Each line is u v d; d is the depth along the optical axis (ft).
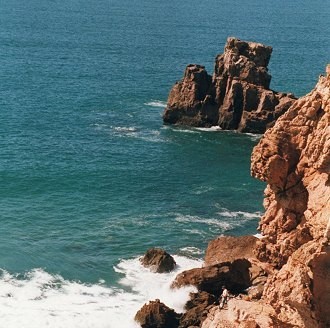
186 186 310.45
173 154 362.74
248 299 158.10
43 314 192.03
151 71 607.78
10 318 188.44
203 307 190.19
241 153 371.35
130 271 221.87
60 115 427.74
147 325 185.16
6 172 309.22
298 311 135.33
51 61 623.77
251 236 226.58
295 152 172.55
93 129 401.08
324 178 160.66
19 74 547.49
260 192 305.53
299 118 171.32
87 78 553.64
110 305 199.11
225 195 299.58
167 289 206.49
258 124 403.95
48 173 312.91
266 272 191.01
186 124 417.28
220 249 222.48
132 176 319.68
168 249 241.14
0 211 265.75
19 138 368.89
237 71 411.13
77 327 186.19
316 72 613.11
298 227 172.24
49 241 242.78
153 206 281.95
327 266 138.31
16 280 212.64
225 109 410.93
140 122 424.05
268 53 420.36
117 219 265.75
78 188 297.94
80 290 208.44
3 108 431.43
